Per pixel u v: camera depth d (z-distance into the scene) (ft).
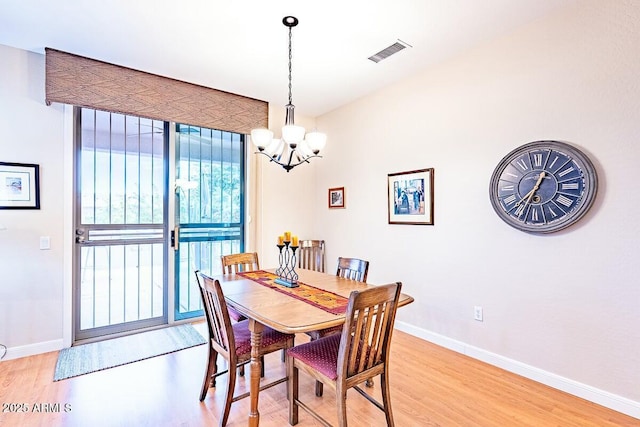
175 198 11.70
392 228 11.45
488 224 8.68
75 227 9.91
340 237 13.74
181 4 6.96
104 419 6.30
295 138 7.49
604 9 6.70
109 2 6.88
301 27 7.86
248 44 8.63
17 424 6.10
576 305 7.11
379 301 5.38
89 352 9.25
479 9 7.24
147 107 10.24
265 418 6.41
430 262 10.19
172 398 7.04
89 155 10.19
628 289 6.44
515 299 8.15
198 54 9.15
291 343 6.70
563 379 7.31
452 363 8.73
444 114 9.71
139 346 9.76
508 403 6.88
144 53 9.07
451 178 9.55
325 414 6.55
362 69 10.18
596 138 6.80
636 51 6.33
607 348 6.70
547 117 7.52
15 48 8.77
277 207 14.01
